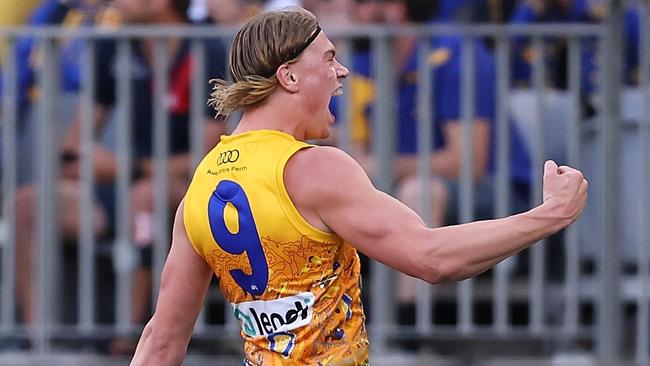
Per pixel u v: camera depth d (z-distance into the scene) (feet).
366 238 40.47
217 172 42.16
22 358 75.46
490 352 77.46
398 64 74.90
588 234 77.15
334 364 41.47
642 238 74.33
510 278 78.07
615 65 74.13
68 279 77.56
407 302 76.28
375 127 74.74
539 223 39.83
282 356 41.81
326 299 41.45
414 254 40.04
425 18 81.51
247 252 41.50
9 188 75.72
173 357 45.62
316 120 42.27
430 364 74.74
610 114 74.08
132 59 75.41
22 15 83.87
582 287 77.77
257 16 42.47
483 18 82.69
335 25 79.92
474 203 74.95
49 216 75.61
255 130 42.06
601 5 82.33
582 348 77.15
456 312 79.46
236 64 42.37
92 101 75.31
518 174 75.15
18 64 75.46
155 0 79.71
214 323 78.74
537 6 82.64
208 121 75.41
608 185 74.18
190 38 74.90
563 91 75.72
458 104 74.84
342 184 40.63
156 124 75.10
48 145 75.46
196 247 43.42
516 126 75.31
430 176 74.95
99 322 77.25
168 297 44.96
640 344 74.59
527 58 75.66
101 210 76.23
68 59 75.77
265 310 41.86
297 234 40.83
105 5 83.51
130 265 75.82
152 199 75.51
